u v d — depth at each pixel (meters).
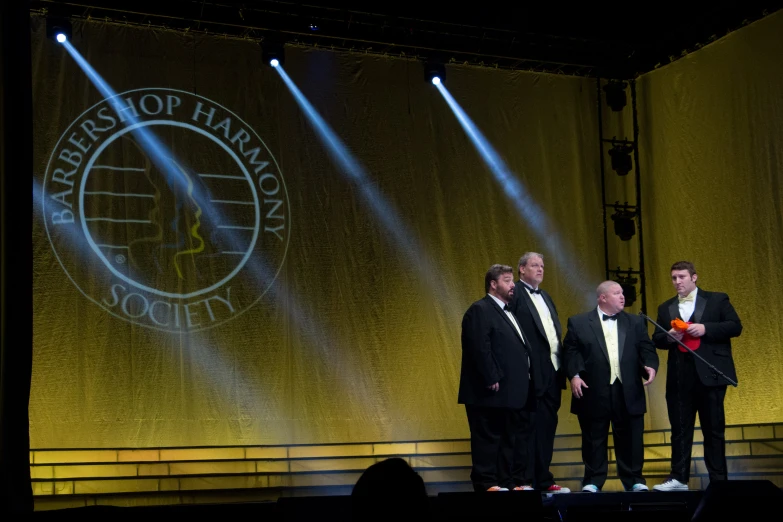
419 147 9.29
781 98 8.45
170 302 8.27
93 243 8.12
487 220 9.39
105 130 8.30
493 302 6.29
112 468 7.59
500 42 9.48
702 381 6.30
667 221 9.61
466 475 8.33
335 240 8.87
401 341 8.91
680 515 3.44
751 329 8.64
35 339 7.85
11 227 5.06
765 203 8.59
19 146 5.15
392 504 1.99
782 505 3.06
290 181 8.82
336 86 9.12
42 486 7.23
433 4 8.90
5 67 5.10
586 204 9.75
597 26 9.41
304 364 8.59
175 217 8.39
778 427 7.99
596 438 6.41
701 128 9.29
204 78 8.69
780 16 8.47
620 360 6.42
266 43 8.81
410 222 9.13
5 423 4.91
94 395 7.93
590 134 9.92
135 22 8.53
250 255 8.58
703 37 9.19
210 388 8.27
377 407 8.73
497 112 9.62
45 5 8.17
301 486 7.52
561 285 9.52
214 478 7.60
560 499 5.70
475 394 6.18
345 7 8.79
